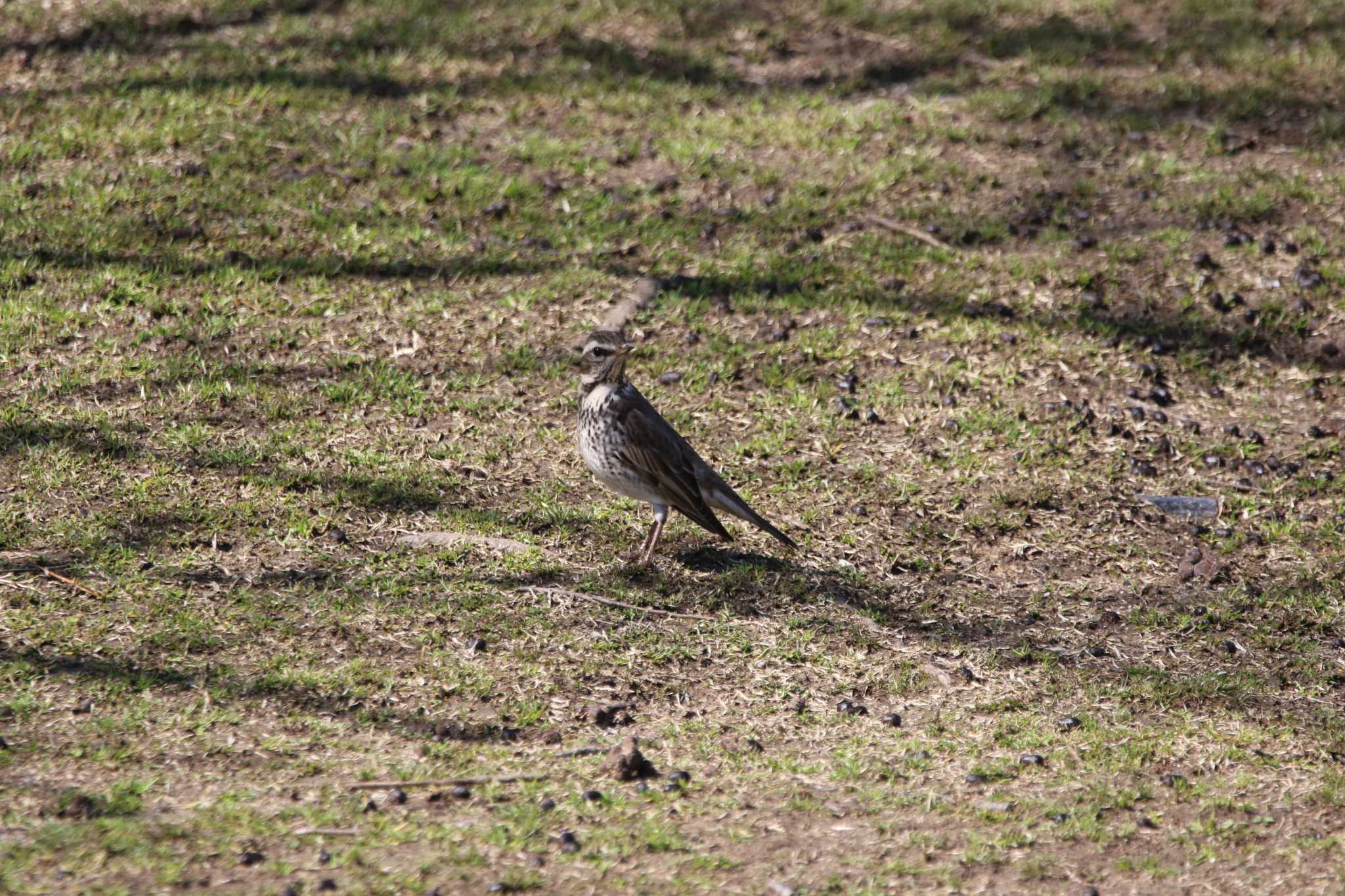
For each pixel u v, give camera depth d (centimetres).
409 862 761
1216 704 1014
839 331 1512
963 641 1080
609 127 1889
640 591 1102
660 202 1730
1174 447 1366
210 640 976
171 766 838
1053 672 1045
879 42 2167
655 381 1415
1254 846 831
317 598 1043
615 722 939
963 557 1201
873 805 853
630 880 758
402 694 941
